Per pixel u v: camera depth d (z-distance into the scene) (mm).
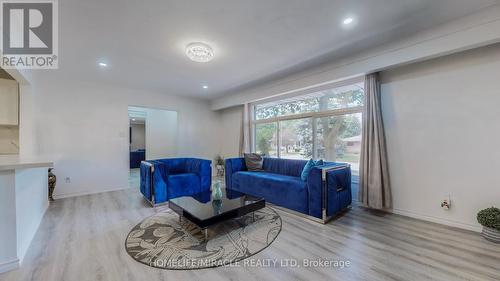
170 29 2359
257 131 5516
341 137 3781
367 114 3160
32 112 3506
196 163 4176
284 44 2771
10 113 3369
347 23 2307
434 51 2414
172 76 4047
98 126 4477
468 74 2479
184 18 2156
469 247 2096
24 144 3395
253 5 1970
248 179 3898
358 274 1721
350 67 3168
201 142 6309
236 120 6164
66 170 4105
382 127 3078
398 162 3025
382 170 3043
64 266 1828
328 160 3967
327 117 3996
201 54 2795
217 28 2357
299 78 3877
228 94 5660
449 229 2516
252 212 2873
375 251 2055
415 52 2551
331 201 2811
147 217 2963
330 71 3412
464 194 2521
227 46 2805
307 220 2855
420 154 2840
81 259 1933
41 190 2982
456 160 2572
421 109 2820
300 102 4492
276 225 2688
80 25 2240
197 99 6219
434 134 2725
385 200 3035
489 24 2086
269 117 5203
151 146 7113
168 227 2629
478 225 2428
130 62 3297
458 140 2557
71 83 4184
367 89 3152
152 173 3416
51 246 2162
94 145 4422
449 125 2615
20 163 1840
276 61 3340
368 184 3133
